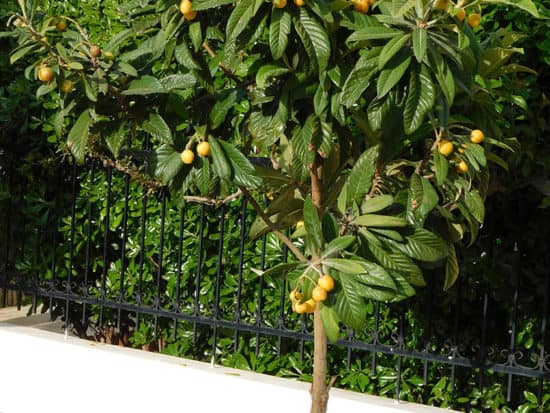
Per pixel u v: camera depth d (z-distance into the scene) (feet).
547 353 16.48
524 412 16.47
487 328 17.02
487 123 11.74
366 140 11.85
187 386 18.11
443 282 16.88
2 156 21.29
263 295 18.53
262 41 11.48
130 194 19.93
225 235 18.86
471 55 10.41
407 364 17.60
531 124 15.57
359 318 9.67
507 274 16.42
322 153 10.82
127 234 20.15
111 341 21.35
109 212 19.93
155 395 18.47
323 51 9.62
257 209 11.83
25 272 21.34
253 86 11.45
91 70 10.88
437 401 17.57
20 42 10.94
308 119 10.50
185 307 19.58
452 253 12.04
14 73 21.12
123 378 18.85
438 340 17.30
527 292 16.58
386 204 10.17
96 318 21.31
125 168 18.83
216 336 19.04
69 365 19.57
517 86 14.70
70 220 20.74
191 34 10.24
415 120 9.59
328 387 11.68
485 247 16.52
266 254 18.37
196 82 11.00
